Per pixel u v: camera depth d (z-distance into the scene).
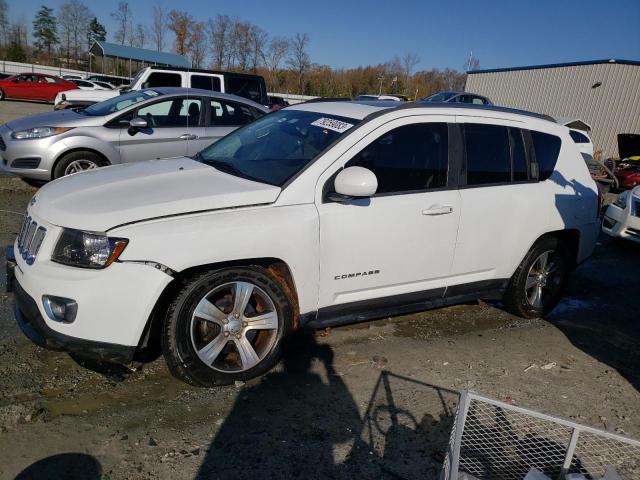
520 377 3.58
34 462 2.42
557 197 4.26
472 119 3.93
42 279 2.73
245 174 3.42
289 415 2.93
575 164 4.50
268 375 3.32
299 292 3.21
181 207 2.89
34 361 3.25
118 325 2.73
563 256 4.60
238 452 2.61
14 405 2.80
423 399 3.20
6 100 28.25
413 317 4.46
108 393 3.00
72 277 2.70
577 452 2.75
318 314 3.39
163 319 2.94
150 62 35.03
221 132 7.78
